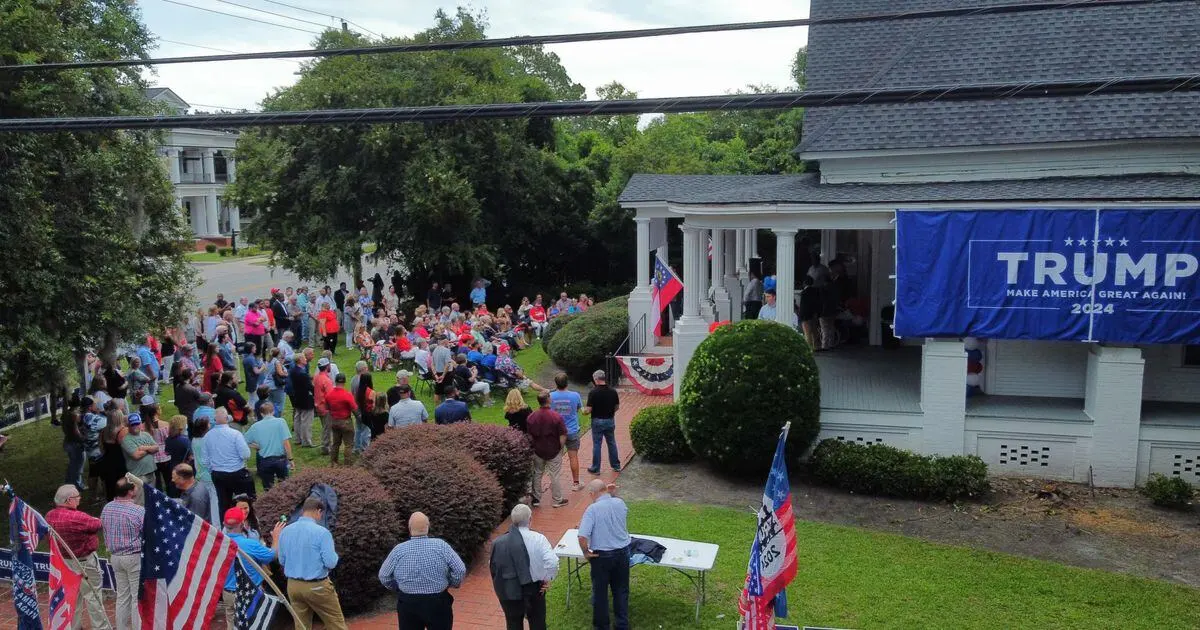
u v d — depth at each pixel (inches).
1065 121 691.4
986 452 607.2
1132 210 570.6
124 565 389.7
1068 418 595.2
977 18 796.0
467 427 546.3
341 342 1168.8
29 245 532.7
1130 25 752.3
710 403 579.2
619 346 872.3
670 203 669.9
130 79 700.7
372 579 419.5
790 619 402.6
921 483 557.0
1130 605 421.1
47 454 721.6
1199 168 673.0
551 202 1529.3
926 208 601.6
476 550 484.4
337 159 1360.7
